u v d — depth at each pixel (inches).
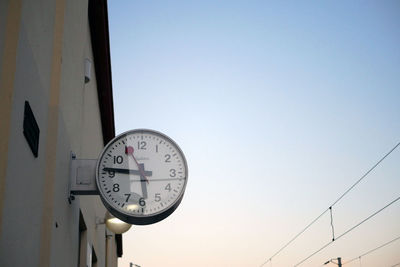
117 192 296.8
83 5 398.0
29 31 216.1
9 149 184.5
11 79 188.4
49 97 275.1
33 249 231.6
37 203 240.4
